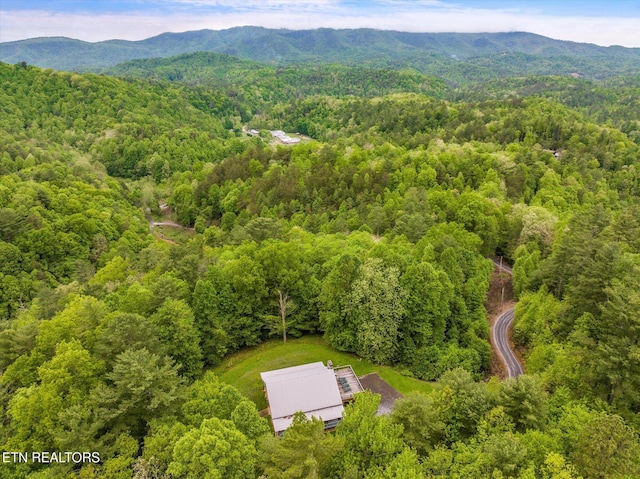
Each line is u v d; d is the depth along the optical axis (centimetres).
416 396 3659
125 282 7231
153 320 4981
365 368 5647
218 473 2998
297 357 5862
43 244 9606
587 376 4153
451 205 9975
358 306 5794
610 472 2864
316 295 6400
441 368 5462
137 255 10006
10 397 4038
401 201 10838
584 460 2961
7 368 4247
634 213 7606
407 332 5878
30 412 3541
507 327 6888
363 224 10012
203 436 3109
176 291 5447
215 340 5666
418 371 5584
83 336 4438
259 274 6169
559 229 8481
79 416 3450
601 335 4347
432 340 5909
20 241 9456
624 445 2902
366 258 6500
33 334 4566
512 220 9562
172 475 3106
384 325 5694
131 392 3706
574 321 5334
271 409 4541
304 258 6931
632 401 3891
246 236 8988
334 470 3269
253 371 5562
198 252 7556
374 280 5803
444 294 5972
